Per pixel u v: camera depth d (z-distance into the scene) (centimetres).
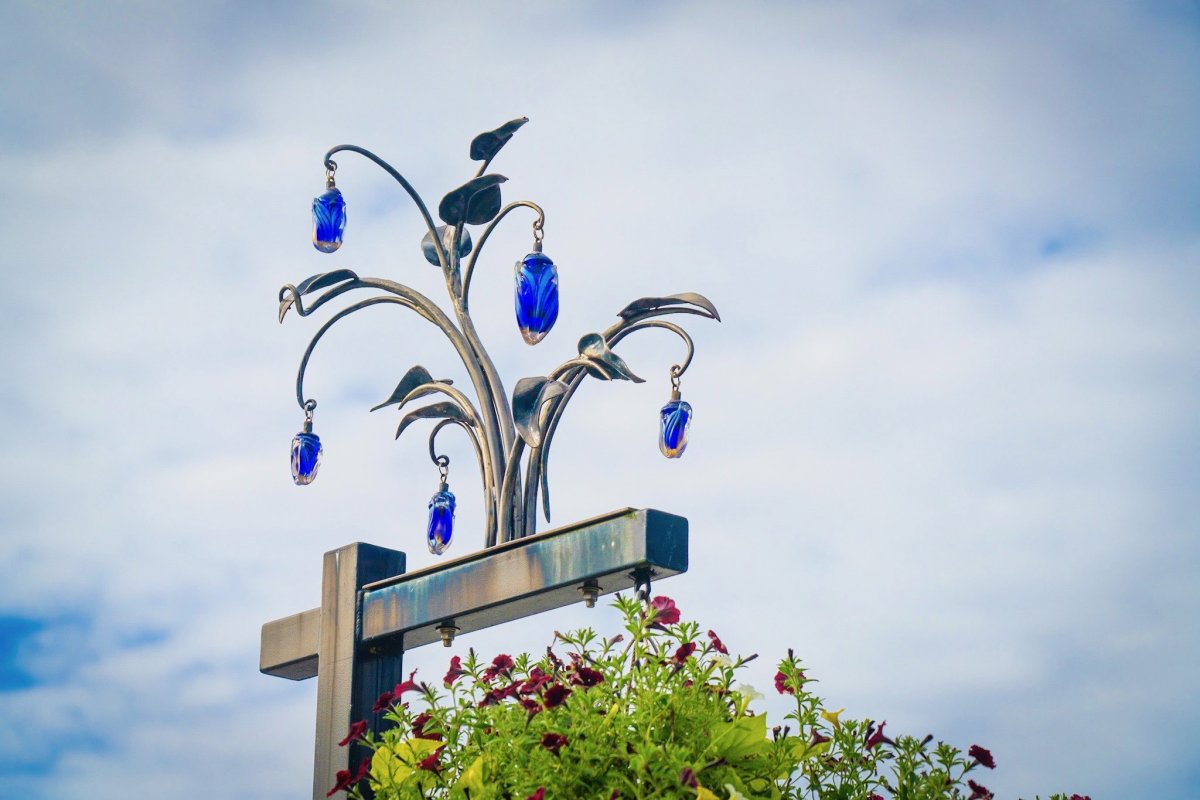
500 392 550
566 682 464
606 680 451
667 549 471
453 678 470
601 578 478
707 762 434
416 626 515
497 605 498
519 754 436
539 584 487
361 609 530
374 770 466
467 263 559
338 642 531
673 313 544
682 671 447
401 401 570
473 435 556
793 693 482
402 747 463
